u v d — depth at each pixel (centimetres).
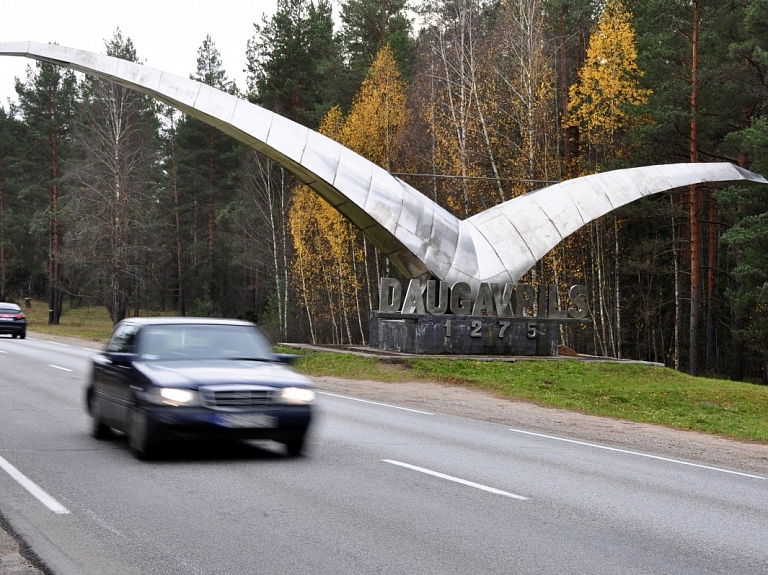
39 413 1402
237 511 736
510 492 873
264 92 5950
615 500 862
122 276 5500
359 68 5841
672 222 4384
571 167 4266
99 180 5525
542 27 4419
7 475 877
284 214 5791
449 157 4462
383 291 2725
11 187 8644
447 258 2767
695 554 650
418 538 661
